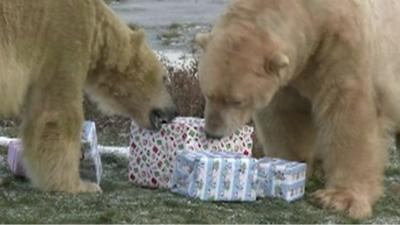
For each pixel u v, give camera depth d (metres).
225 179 10.82
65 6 11.02
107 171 13.07
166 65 17.95
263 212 10.55
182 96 16.11
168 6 42.00
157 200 10.87
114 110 12.10
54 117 10.94
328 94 10.61
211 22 35.34
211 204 10.73
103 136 15.95
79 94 11.15
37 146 10.98
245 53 9.91
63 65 10.98
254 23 10.14
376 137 10.78
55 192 11.09
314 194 11.01
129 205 10.60
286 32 10.20
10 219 9.80
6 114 10.90
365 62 10.55
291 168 11.03
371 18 10.88
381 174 10.98
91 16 11.25
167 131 11.48
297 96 11.40
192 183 10.88
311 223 10.19
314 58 10.58
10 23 10.62
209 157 10.82
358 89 10.52
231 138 11.61
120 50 11.70
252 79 9.88
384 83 10.98
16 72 10.69
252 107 10.08
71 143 11.09
